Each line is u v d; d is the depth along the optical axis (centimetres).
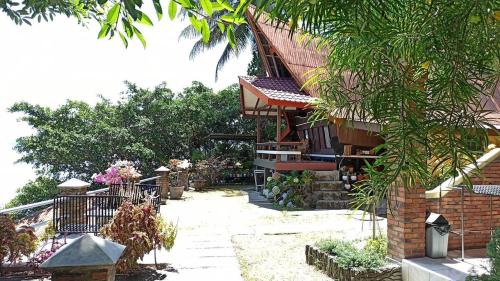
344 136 1225
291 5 128
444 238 498
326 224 886
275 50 1436
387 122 147
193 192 1647
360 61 154
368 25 128
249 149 2152
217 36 2128
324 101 216
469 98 126
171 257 630
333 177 1238
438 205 545
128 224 539
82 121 1881
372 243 571
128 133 1892
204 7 177
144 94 2072
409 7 134
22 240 549
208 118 2144
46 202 751
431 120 129
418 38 127
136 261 555
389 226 532
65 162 1750
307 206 1152
